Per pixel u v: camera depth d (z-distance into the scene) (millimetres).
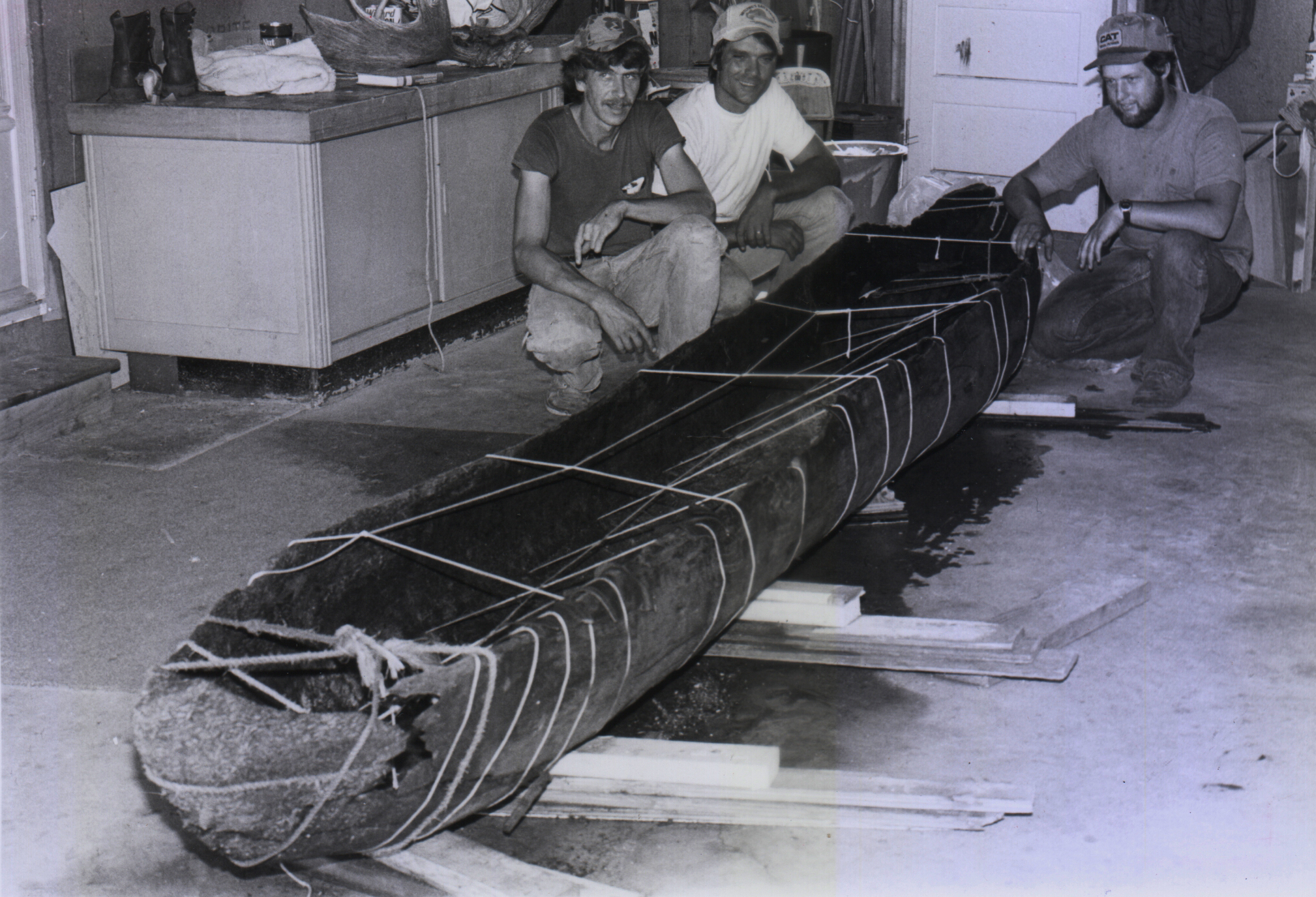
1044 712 3201
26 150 5262
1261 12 7977
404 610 3006
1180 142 5387
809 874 2633
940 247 5719
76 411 5148
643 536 3594
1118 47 5246
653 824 2814
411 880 2562
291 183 5168
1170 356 5359
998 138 8070
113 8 5539
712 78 5285
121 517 4352
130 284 5523
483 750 2350
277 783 2150
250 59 5434
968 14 8000
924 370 3977
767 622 3488
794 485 3189
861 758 3016
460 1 6359
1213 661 3422
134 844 2752
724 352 4332
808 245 5680
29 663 3406
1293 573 3918
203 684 2211
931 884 2596
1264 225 7211
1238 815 2807
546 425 5262
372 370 5793
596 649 2504
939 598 3773
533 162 4766
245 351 5441
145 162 5336
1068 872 2635
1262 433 5062
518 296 6746
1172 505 4418
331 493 4562
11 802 2869
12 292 5301
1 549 4078
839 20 9000
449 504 3133
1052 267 6227
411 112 5594
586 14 7613
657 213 4832
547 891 2484
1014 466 4766
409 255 5797
